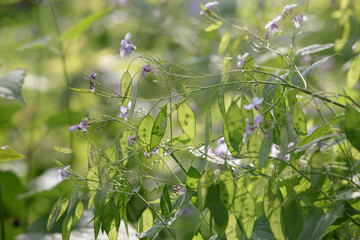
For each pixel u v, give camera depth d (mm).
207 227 2348
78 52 4262
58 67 4117
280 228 2139
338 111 2510
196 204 2266
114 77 3836
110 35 4461
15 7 4699
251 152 2141
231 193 2148
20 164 3350
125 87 2250
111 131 2867
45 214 2703
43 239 2562
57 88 4086
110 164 2260
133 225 2584
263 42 2414
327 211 2141
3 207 2811
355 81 2340
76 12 4754
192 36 3809
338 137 2266
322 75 2910
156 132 2230
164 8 3924
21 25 4863
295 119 2223
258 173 2195
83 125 2279
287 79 2297
